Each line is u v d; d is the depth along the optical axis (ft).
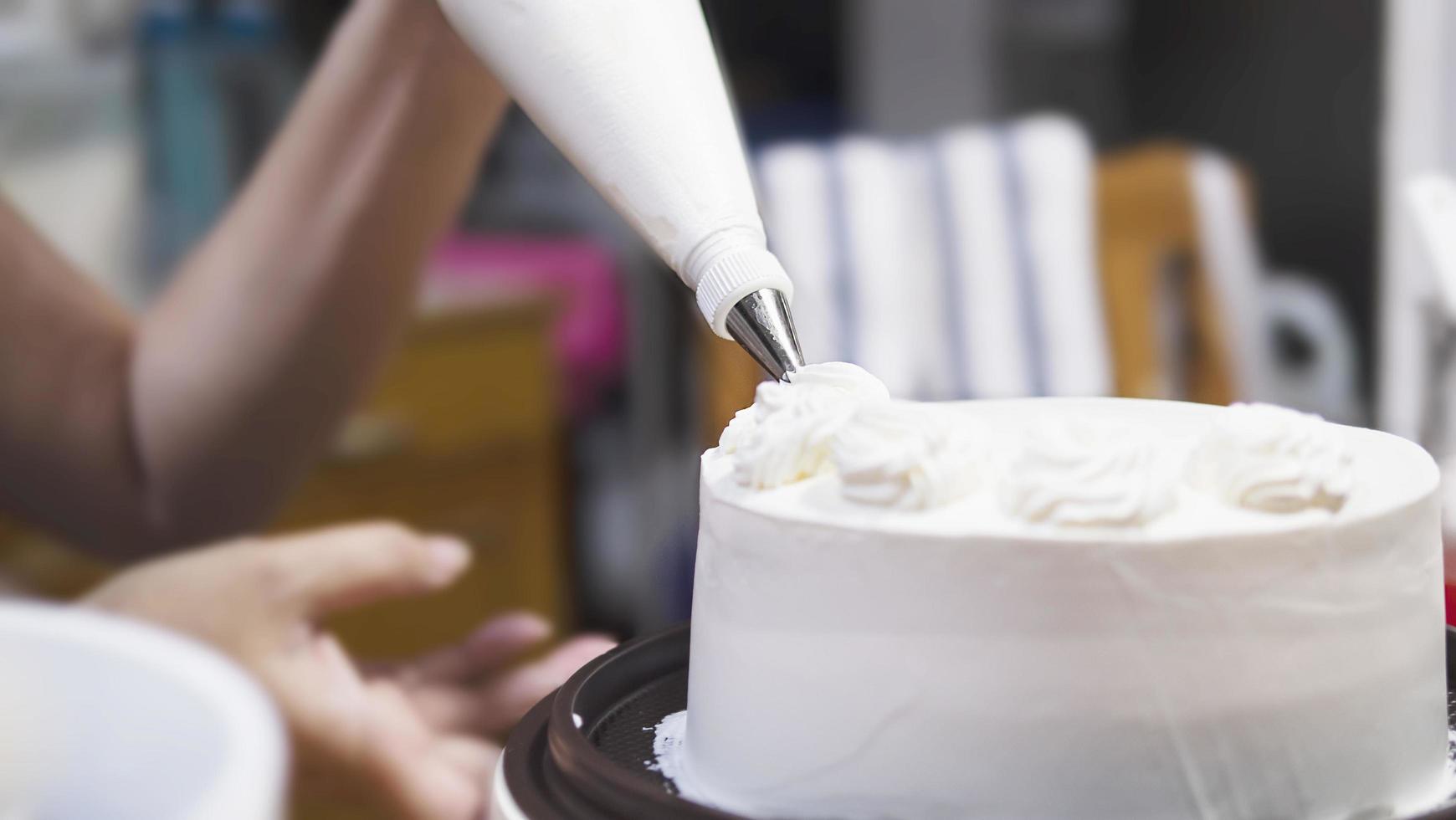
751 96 12.92
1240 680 2.28
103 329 4.42
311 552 3.17
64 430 4.23
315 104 4.17
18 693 1.41
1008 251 7.61
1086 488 2.28
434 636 7.63
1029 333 7.62
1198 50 10.98
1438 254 5.08
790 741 2.37
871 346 7.23
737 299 2.60
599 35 2.64
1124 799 2.28
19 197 7.57
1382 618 2.35
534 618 3.45
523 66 2.69
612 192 2.66
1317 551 2.29
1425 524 2.41
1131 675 2.27
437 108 3.94
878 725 2.32
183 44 8.00
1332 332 7.95
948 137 7.71
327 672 3.12
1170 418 2.73
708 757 2.48
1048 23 11.92
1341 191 10.14
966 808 2.30
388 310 4.18
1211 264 8.07
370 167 4.01
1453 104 6.55
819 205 7.27
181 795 1.28
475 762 3.16
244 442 4.20
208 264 4.33
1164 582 2.26
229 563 3.13
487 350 7.95
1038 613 2.27
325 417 4.24
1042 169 7.63
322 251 4.06
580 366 9.86
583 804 2.32
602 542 10.47
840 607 2.33
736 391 6.26
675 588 7.48
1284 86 10.45
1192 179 8.07
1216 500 2.36
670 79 2.64
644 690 2.76
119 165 7.84
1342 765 2.33
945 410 2.79
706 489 2.49
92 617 1.51
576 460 10.43
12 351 4.22
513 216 10.73
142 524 4.29
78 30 7.76
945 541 2.27
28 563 5.77
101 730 1.39
